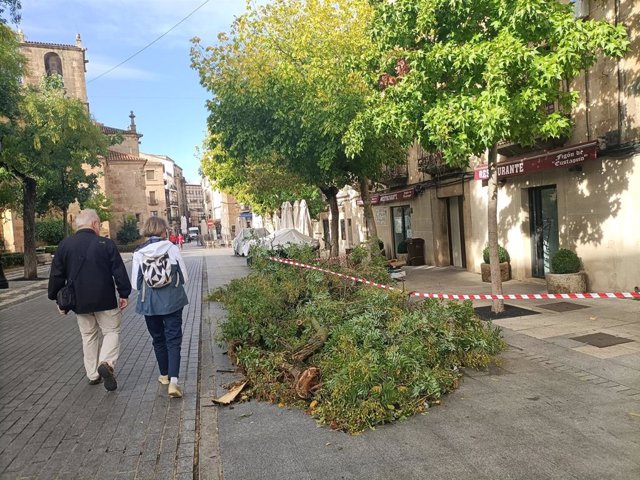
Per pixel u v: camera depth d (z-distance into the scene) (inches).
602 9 360.8
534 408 177.5
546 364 226.5
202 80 531.8
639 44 334.6
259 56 520.1
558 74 257.1
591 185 381.4
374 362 185.9
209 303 461.4
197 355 275.6
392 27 311.4
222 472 143.5
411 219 739.4
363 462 145.0
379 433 163.8
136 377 237.0
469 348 223.9
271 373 208.2
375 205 875.4
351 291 316.2
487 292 425.4
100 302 213.8
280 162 590.6
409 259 694.5
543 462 139.5
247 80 517.7
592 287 383.9
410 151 718.5
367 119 362.9
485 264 482.6
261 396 202.8
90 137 793.6
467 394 194.9
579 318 305.9
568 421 165.3
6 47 640.4
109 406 198.5
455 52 273.6
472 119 268.1
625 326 279.4
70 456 155.9
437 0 276.7
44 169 770.2
